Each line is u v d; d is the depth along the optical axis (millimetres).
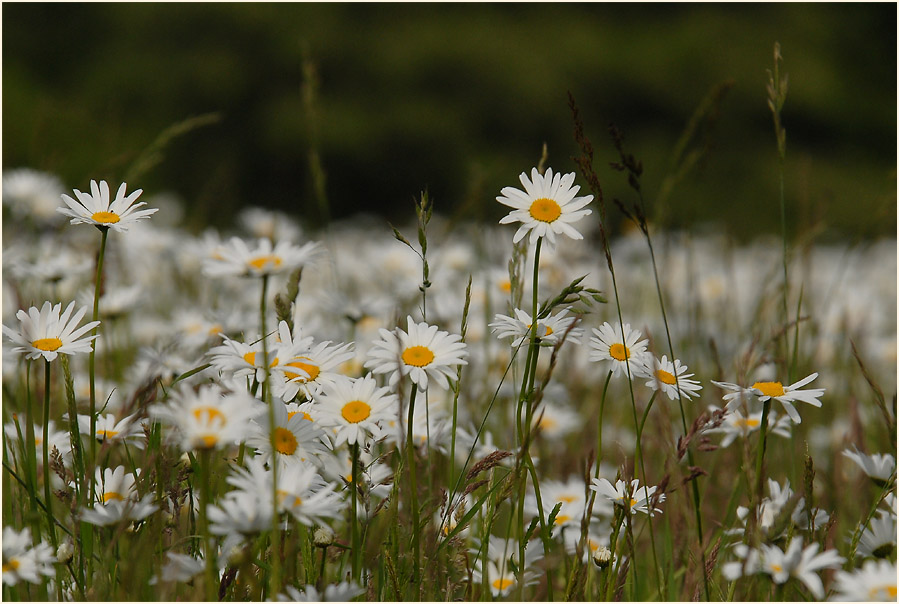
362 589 3703
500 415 4074
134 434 3801
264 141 23828
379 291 6090
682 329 5184
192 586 3738
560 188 3783
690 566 3787
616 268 7395
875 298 7156
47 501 3760
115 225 3781
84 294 4117
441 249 5484
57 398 3965
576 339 3785
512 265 3836
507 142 24906
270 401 3680
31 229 5234
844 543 3863
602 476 4008
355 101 24656
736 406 3779
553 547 3867
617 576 3760
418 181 24219
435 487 3855
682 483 3752
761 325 4191
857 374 4543
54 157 5590
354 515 3734
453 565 3764
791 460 3906
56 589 3754
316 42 24922
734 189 22953
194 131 23734
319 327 4109
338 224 11711
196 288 6188
